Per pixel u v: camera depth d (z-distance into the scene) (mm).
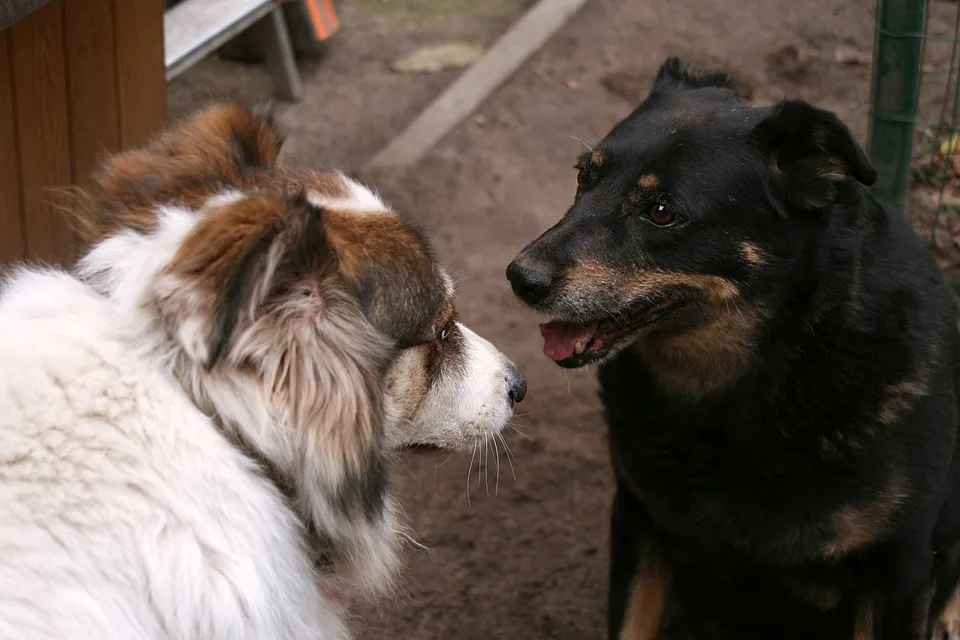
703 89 3320
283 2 6840
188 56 5676
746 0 7965
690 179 2943
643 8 7852
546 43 7434
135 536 1916
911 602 3072
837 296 2906
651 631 3451
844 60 7168
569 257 3027
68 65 3879
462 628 3781
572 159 6348
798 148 2900
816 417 2902
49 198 3934
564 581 3967
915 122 4918
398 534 3082
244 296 1803
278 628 2115
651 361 3178
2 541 1844
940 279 3193
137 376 1976
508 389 2693
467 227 5789
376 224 2209
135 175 2297
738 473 3023
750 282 2941
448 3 8406
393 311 2166
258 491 2062
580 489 4340
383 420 2229
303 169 2453
